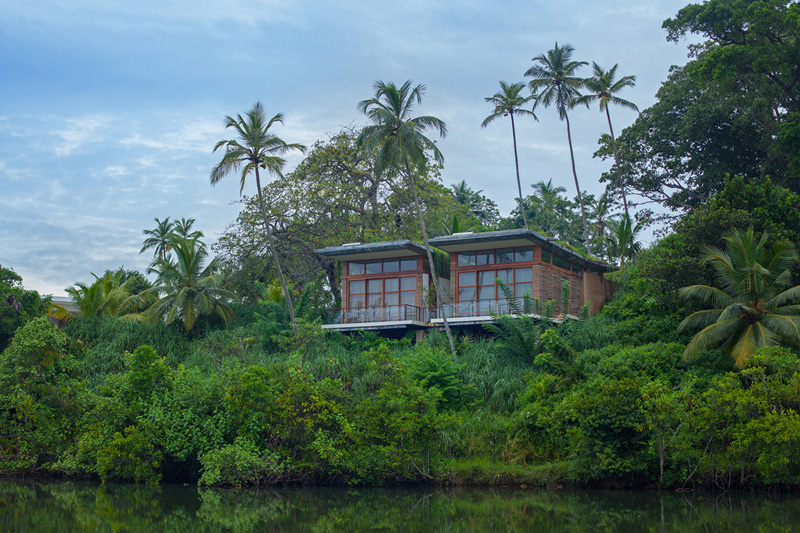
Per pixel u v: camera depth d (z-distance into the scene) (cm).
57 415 2895
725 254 2892
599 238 5294
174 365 3731
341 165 4931
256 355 3519
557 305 3847
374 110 3369
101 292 4381
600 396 2406
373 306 4091
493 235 3706
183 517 2036
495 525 1888
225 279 4662
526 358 3266
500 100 5147
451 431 2730
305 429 2631
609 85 4991
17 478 2886
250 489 2589
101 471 2630
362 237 4775
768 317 2650
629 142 5028
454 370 3105
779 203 3164
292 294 4600
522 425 2723
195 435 2630
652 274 3169
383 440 2616
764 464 2222
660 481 2383
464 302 3872
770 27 4025
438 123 3444
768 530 1720
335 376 3188
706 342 2662
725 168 4569
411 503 2277
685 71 4769
